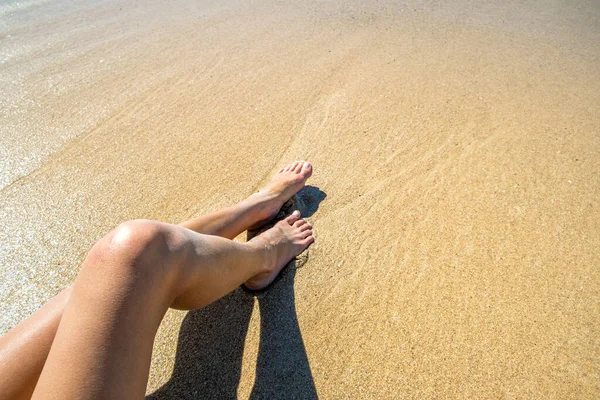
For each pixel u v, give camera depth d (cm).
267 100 254
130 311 92
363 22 342
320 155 213
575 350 132
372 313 144
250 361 133
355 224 175
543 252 161
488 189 189
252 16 361
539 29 325
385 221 176
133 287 94
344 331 139
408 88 258
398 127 228
